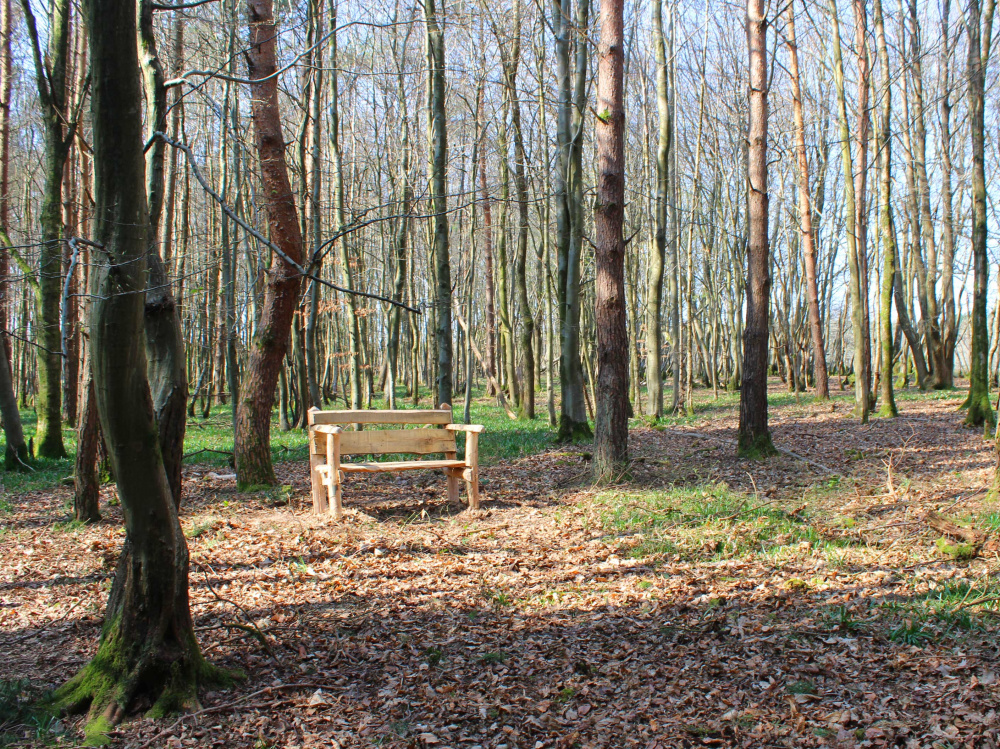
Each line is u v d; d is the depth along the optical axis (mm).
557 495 9961
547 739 3801
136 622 4098
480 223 31484
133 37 3420
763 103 11984
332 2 15961
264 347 10633
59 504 9898
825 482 10016
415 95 24141
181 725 3934
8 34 15266
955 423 15992
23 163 23703
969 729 3516
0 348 13219
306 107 15938
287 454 15188
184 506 9562
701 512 8305
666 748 3639
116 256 3500
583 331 21062
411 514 8852
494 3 19266
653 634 4992
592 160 26484
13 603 5984
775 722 3770
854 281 17516
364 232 25250
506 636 5117
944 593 5184
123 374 3641
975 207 14820
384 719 4055
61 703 4059
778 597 5438
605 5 10188
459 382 39844
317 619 5500
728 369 40750
